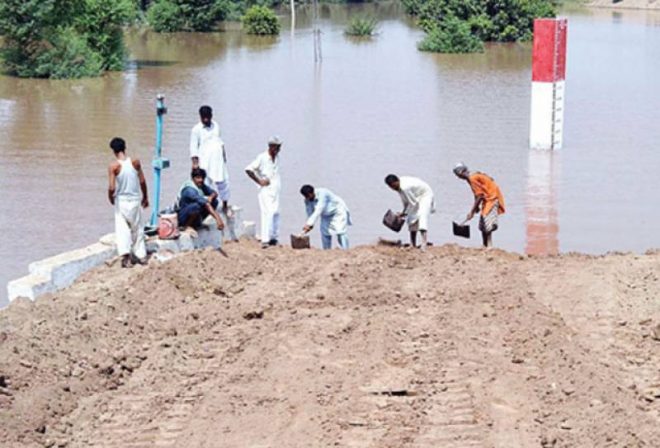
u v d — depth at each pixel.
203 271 15.75
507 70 52.59
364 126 35.00
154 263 15.80
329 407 10.94
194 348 12.77
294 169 27.91
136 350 12.66
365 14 91.56
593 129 35.03
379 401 11.09
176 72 50.78
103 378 11.76
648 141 32.91
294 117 36.78
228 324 13.69
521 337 12.80
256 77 48.62
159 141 17.48
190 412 10.97
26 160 29.30
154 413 10.91
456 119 36.62
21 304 13.55
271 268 16.30
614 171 28.33
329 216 18.09
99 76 49.09
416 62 55.91
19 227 22.02
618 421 10.29
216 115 37.06
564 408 10.75
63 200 24.52
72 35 49.59
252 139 32.34
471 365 11.98
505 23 67.81
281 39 68.75
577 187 26.36
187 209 17.17
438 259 16.81
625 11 94.50
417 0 87.81
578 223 22.86
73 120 36.34
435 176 27.28
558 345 12.41
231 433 10.42
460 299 14.50
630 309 14.05
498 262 16.59
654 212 23.88
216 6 73.31
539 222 22.91
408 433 10.29
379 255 16.95
